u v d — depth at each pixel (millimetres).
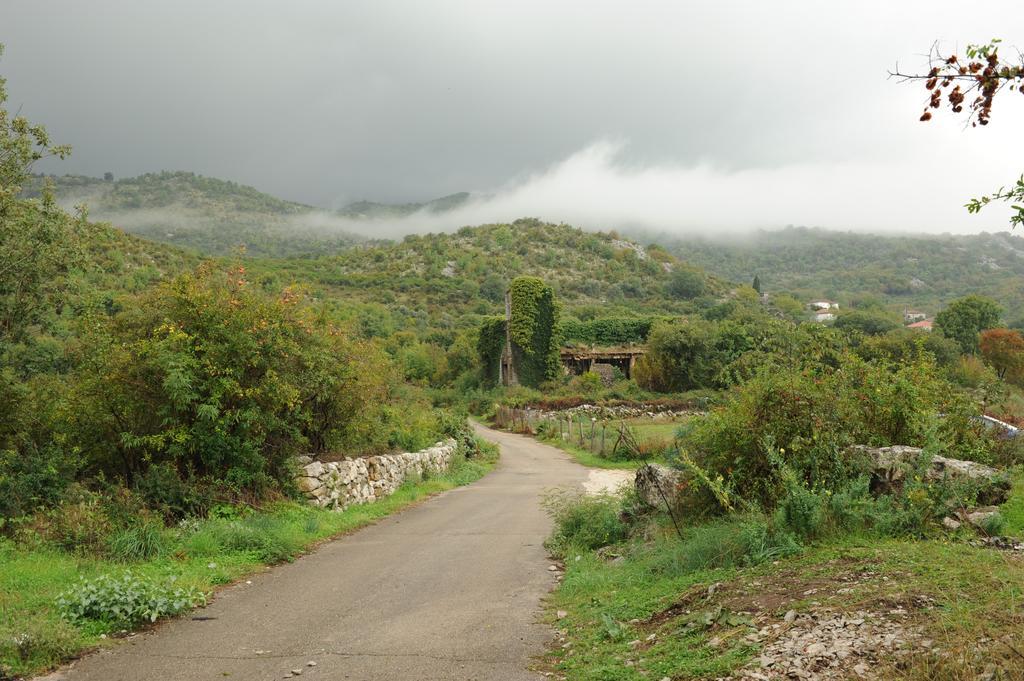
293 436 14055
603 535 10758
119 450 12266
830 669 4352
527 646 6133
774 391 8914
